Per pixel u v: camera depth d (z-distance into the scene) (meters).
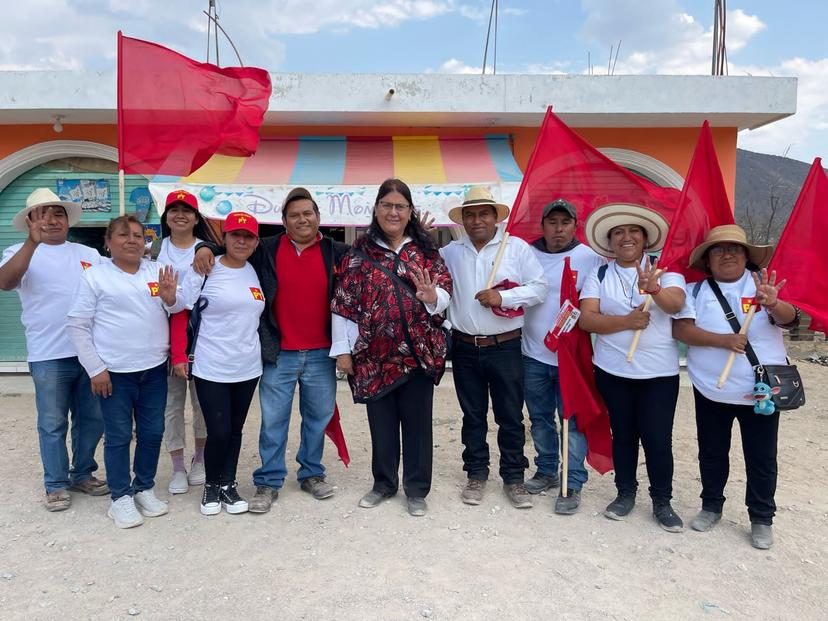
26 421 6.52
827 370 9.61
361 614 3.05
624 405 4.05
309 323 4.23
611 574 3.44
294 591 3.25
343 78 8.01
